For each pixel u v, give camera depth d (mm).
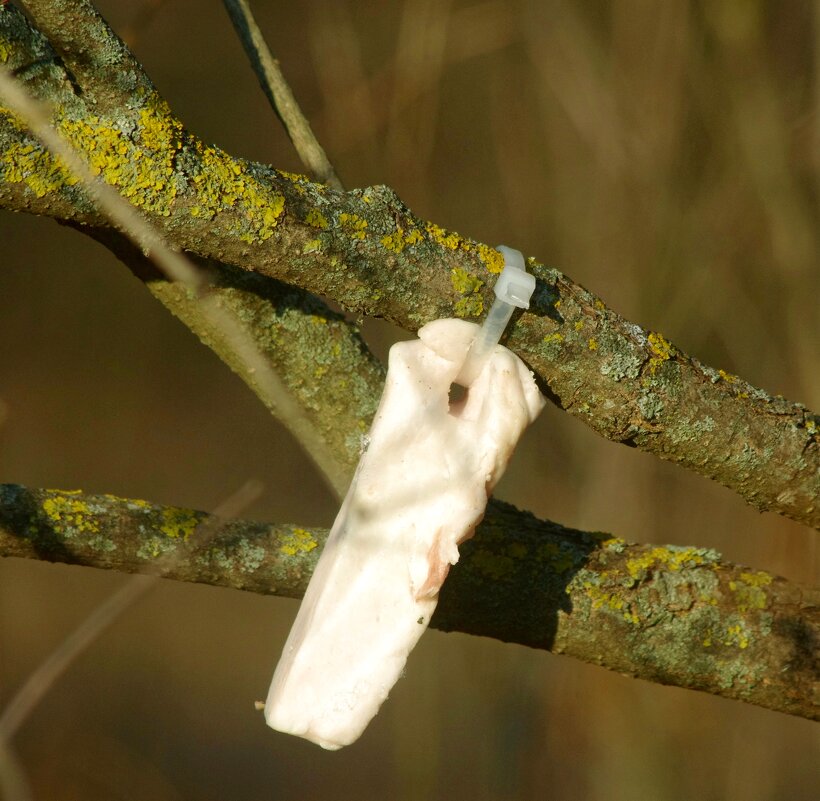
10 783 3225
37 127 3166
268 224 3189
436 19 5289
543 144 5738
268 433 9367
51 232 9945
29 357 9539
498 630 3250
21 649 7121
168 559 3236
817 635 3250
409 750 4914
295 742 6672
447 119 7449
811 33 5344
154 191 3182
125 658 7145
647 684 4930
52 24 3170
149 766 6273
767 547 4742
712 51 5230
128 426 9352
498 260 3205
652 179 5098
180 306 3258
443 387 3188
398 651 3186
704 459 3227
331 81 5629
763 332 5023
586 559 3252
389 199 3203
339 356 3260
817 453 3230
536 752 5059
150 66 10148
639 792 4777
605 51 5531
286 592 3244
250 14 3299
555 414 5367
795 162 4887
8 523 3229
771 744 4969
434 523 3182
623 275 5066
